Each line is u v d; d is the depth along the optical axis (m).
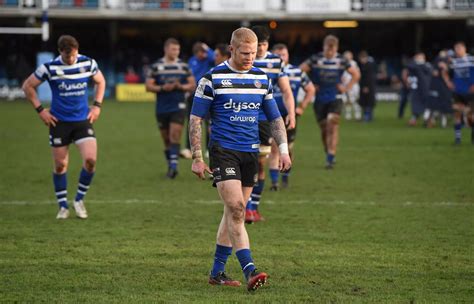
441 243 27.86
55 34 135.25
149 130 74.62
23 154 55.38
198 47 51.88
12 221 32.16
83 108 32.62
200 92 21.67
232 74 21.75
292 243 27.88
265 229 30.47
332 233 29.70
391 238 28.72
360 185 42.03
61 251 26.53
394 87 128.25
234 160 21.61
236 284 22.22
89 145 32.44
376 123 84.00
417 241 28.22
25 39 129.50
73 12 118.94
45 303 20.38
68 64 31.97
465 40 129.38
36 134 69.50
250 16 120.75
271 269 24.08
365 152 57.12
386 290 21.69
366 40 137.50
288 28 135.00
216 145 21.73
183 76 45.47
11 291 21.52
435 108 77.31
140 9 120.31
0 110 97.56
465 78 60.72
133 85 123.69
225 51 42.81
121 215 33.56
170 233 29.73
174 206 35.84
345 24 133.12
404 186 41.50
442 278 23.05
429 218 32.69
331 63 47.88
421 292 21.48
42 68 31.83
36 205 36.09
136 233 29.70
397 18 120.38
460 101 61.44
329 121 48.34
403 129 76.31
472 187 40.97
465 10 119.06
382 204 36.12
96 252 26.39
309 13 120.19
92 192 39.91
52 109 32.44
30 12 117.88
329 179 44.34
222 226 22.19
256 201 32.16
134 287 21.97
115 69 130.62
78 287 21.95
